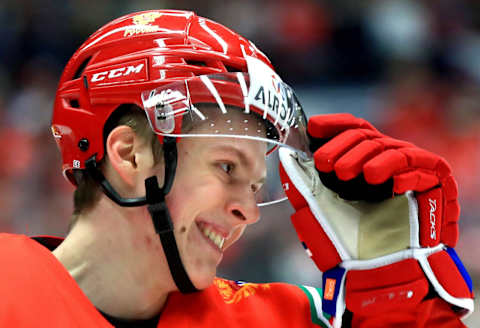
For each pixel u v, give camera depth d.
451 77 12.39
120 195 2.89
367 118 11.60
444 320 3.08
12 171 9.64
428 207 3.04
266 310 3.20
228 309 3.15
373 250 3.05
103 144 2.88
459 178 10.68
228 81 2.82
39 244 2.91
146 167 2.85
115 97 2.84
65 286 2.78
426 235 3.04
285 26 12.67
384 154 2.91
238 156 2.88
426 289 3.00
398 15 12.84
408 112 11.48
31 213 9.29
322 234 3.11
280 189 3.32
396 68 12.31
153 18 2.98
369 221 3.10
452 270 3.10
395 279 3.00
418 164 2.98
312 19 12.74
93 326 2.72
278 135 3.00
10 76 11.88
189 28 2.94
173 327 2.95
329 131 3.04
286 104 2.99
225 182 2.89
